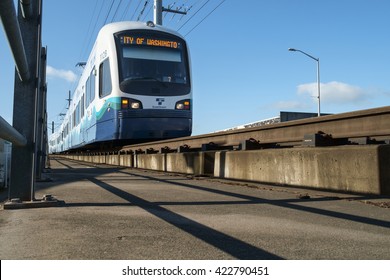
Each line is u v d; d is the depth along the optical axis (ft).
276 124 26.00
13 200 15.69
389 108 18.10
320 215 14.01
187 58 46.78
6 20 8.66
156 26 46.91
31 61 16.69
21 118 16.48
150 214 14.28
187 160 35.63
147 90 43.04
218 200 17.53
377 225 12.48
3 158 23.57
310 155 20.94
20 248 9.93
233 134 31.40
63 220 13.19
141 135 42.50
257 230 11.86
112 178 29.73
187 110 44.96
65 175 33.22
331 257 9.31
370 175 17.74
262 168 24.81
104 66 45.42
